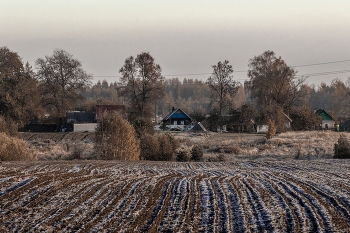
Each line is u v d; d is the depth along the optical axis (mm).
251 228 7742
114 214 8758
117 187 11719
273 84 61844
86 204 9594
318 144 34281
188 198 10289
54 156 30062
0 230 7652
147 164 20047
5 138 24172
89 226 7902
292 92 61688
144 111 63000
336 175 14297
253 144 37375
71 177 13422
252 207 9281
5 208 9109
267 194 10641
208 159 27625
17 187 11273
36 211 8914
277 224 7918
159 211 9016
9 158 23188
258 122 61531
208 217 8547
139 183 12461
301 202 9648
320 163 19156
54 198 10109
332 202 9625
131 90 63375
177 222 8211
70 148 36781
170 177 14102
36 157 27703
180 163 21531
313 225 7801
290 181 12789
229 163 21266
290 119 61906
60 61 62969
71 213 8789
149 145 29312
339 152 25922
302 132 52344
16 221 8188
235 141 41750
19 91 54219
